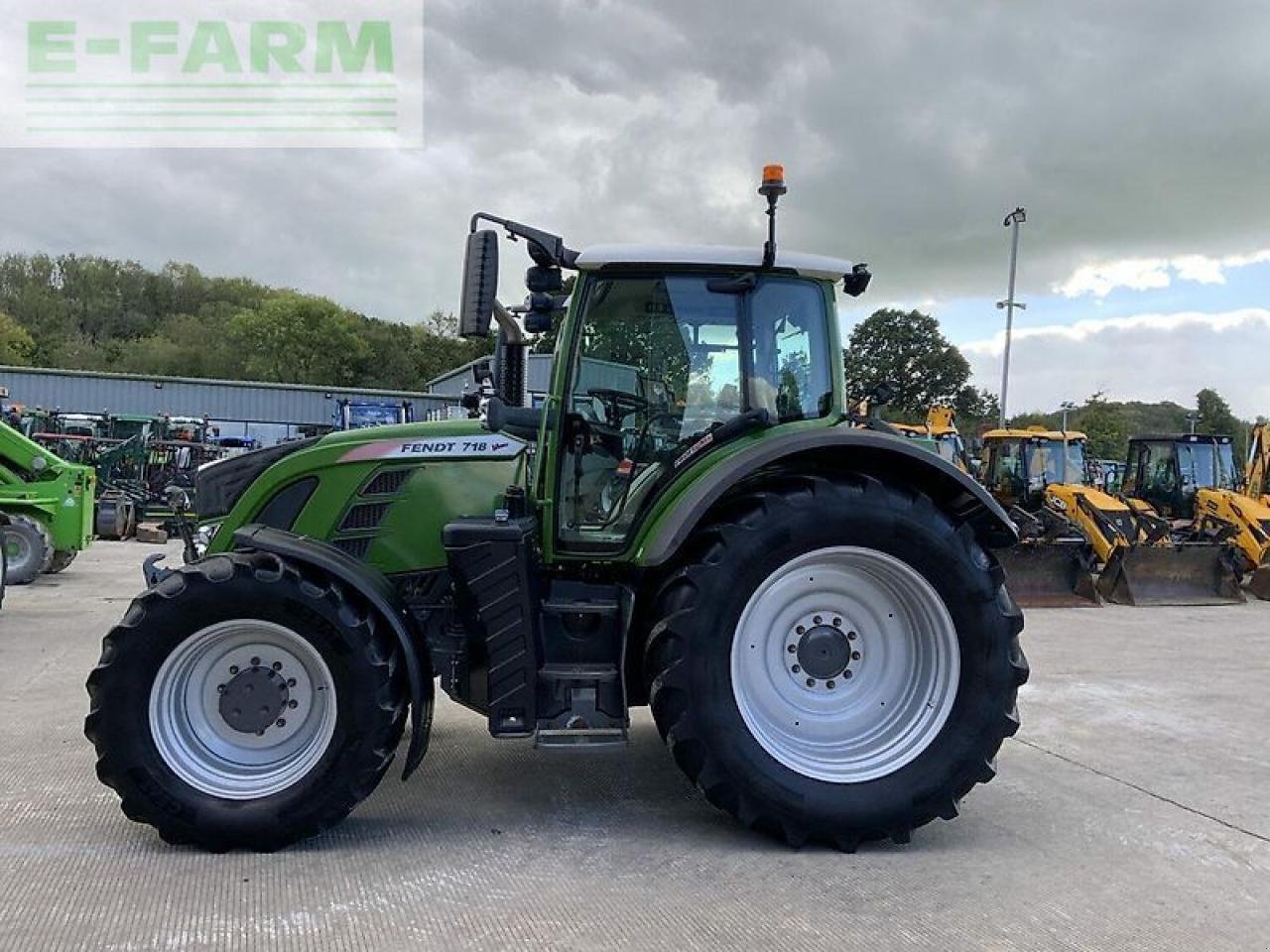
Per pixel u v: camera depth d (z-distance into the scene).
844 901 2.92
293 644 3.33
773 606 3.48
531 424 3.89
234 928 2.67
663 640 3.33
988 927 2.77
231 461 4.26
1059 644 7.65
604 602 3.59
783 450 3.34
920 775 3.34
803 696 3.52
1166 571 10.38
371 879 3.03
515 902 2.87
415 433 3.93
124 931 2.64
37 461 10.23
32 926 2.66
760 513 3.35
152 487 16.95
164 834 3.21
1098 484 18.23
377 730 3.25
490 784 3.99
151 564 4.04
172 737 3.28
